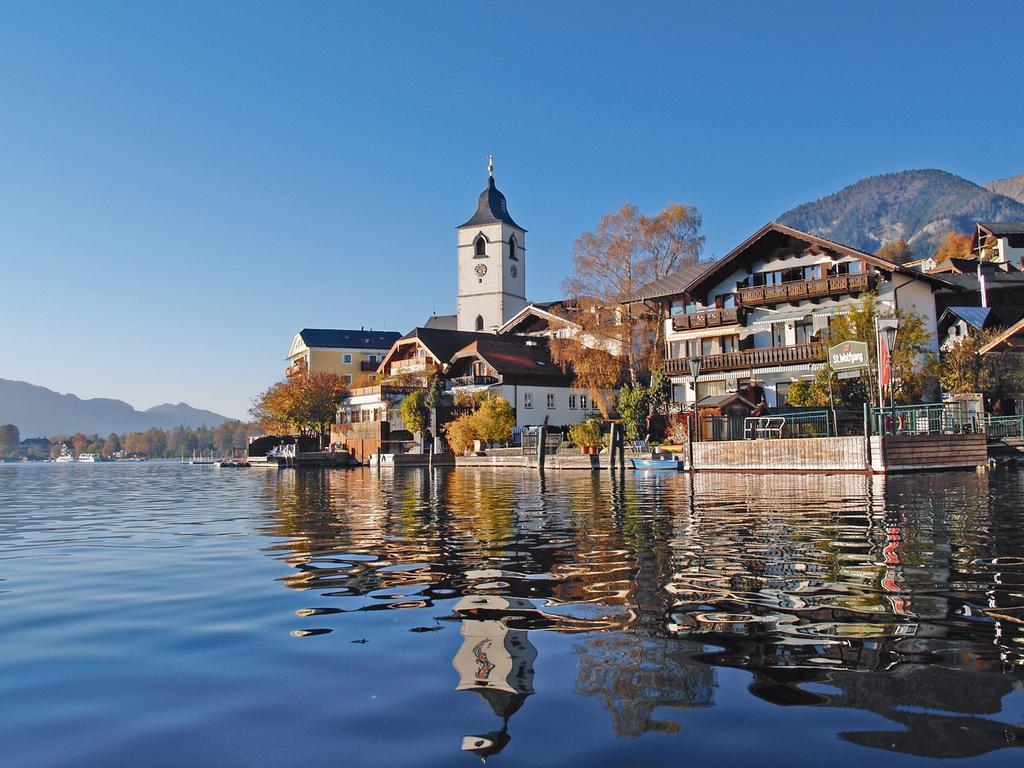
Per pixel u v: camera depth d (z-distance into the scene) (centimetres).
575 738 347
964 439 2933
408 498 2069
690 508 1518
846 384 3834
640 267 5828
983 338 4056
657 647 488
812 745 333
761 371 4834
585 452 4747
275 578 787
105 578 815
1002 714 363
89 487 3341
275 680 444
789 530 1104
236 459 8619
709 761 319
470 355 6894
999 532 1034
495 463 5338
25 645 538
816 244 4628
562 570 787
